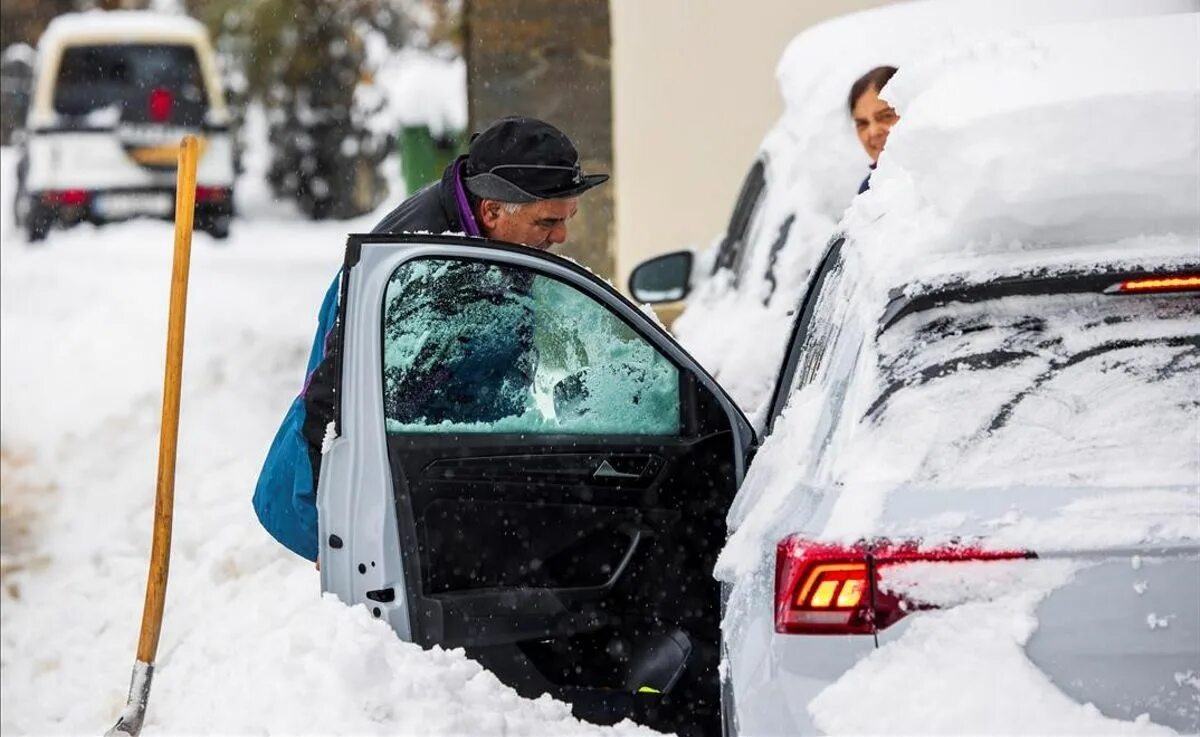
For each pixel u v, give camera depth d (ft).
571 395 44.55
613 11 104.94
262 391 92.99
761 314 61.98
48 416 92.17
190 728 43.88
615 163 106.52
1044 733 29.09
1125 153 31.94
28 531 76.59
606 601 45.03
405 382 42.47
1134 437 31.07
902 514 30.73
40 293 131.75
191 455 82.94
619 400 44.96
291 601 50.01
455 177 46.44
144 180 178.09
